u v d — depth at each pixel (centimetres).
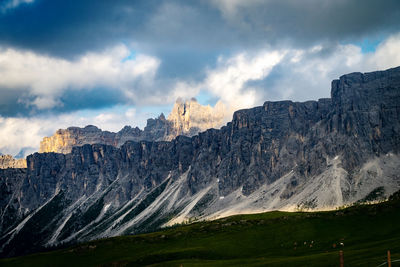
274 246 18800
